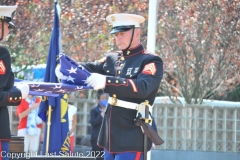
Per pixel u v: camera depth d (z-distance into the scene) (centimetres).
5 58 1656
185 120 5219
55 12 2595
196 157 5078
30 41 4109
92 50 4281
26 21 4056
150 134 1777
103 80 1703
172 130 5225
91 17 4075
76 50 4250
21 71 4062
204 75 5203
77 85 1719
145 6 4047
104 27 4053
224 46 4769
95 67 1889
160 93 6191
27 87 1697
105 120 1836
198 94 5309
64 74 1711
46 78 2558
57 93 1880
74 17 4072
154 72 1762
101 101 3167
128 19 1803
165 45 4700
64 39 4131
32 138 3456
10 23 1727
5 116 1694
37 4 4022
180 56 4878
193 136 5219
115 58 1864
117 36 1820
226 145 5234
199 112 5228
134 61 1809
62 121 2644
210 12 4509
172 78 5269
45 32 4094
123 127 1795
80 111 5194
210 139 5228
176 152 5069
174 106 5219
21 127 3447
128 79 1730
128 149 1788
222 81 5200
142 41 4078
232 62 4928
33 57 4150
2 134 1681
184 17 4444
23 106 3431
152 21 2638
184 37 4616
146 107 1783
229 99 6259
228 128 5244
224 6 4503
